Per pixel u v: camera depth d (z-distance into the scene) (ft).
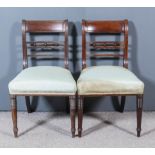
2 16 7.70
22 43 7.52
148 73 8.20
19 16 7.72
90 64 8.09
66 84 6.64
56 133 7.25
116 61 8.07
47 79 6.68
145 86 8.30
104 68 7.32
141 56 8.06
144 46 7.99
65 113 8.36
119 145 6.78
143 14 7.76
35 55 7.68
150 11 7.73
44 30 7.52
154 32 7.89
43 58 8.02
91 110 8.43
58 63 8.07
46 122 7.80
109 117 8.09
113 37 7.89
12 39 7.88
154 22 7.82
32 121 7.85
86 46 7.88
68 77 6.91
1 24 7.76
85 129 7.43
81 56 8.03
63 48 7.84
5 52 7.97
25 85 6.60
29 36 7.85
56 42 7.66
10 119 7.94
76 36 7.89
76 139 6.99
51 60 8.04
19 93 6.66
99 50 7.99
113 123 7.75
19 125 7.63
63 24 7.50
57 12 7.72
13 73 8.14
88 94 6.72
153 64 8.13
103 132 7.30
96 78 6.73
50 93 6.68
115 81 6.66
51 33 7.85
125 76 6.84
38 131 7.34
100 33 7.84
